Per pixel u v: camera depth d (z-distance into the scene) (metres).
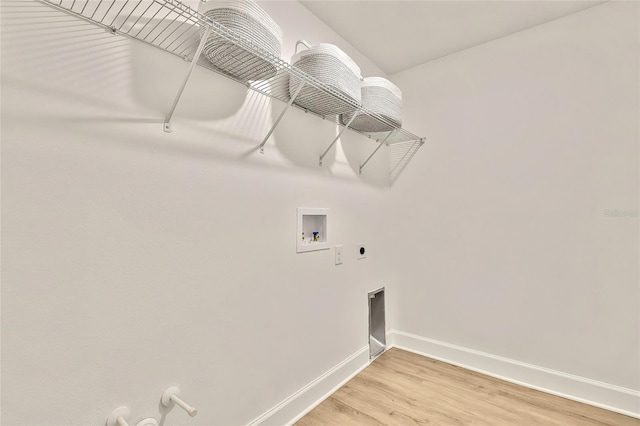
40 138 0.78
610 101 1.67
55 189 0.80
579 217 1.74
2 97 0.72
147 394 0.97
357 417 1.52
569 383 1.72
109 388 0.89
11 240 0.73
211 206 1.17
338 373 1.82
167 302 1.03
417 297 2.34
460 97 2.19
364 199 2.15
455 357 2.13
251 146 1.34
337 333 1.84
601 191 1.68
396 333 2.43
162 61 1.04
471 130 2.13
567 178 1.78
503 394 1.74
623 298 1.61
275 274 1.44
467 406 1.62
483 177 2.07
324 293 1.75
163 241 1.02
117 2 0.93
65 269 0.81
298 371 1.55
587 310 1.70
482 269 2.06
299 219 1.58
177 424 1.05
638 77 1.60
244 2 1.04
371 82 1.83
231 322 1.23
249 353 1.30
